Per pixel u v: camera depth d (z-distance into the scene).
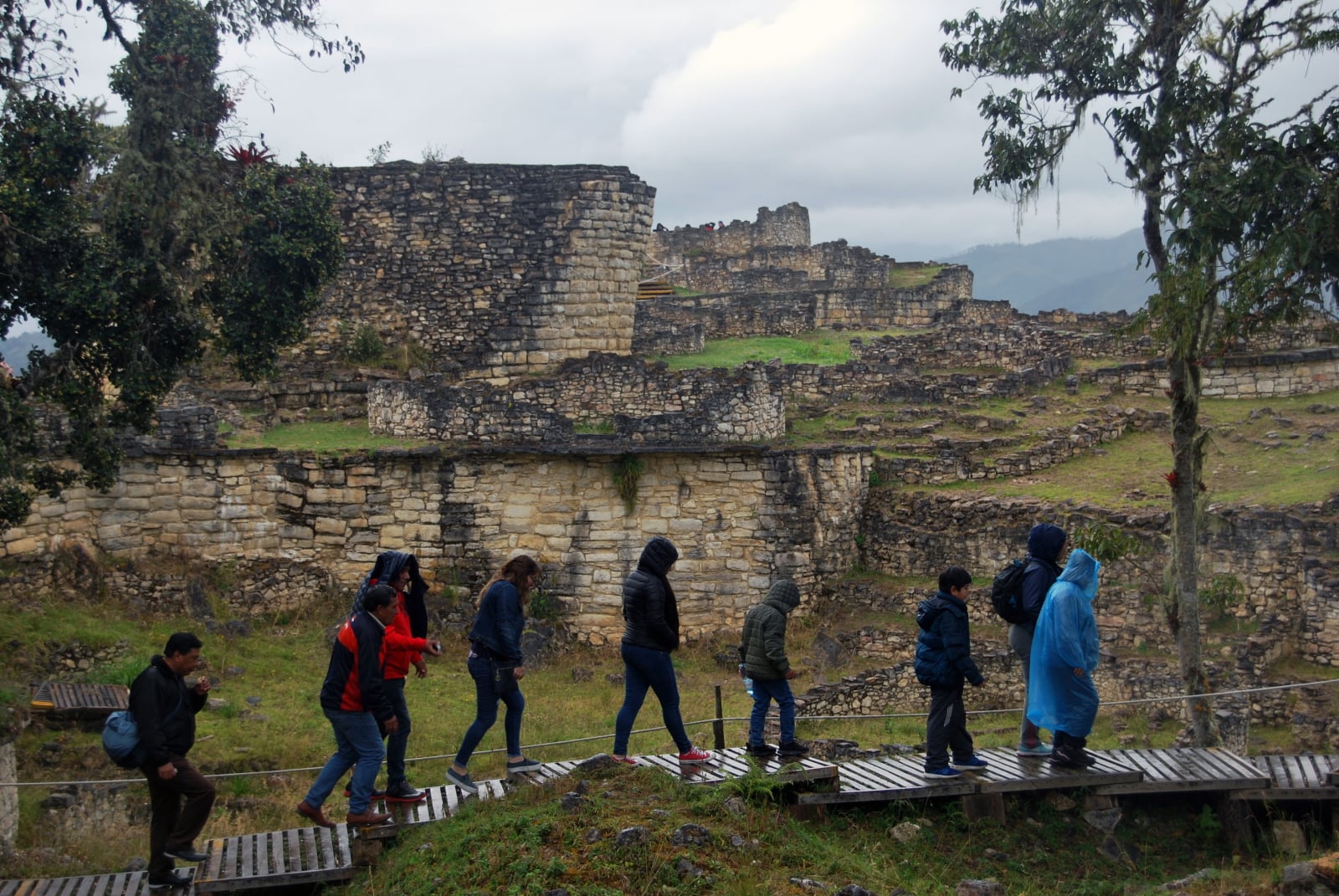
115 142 17.73
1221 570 20.55
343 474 22.50
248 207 19.97
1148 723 18.67
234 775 14.19
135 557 21.02
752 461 23.30
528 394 25.28
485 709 11.70
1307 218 14.00
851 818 11.27
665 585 11.66
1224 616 20.41
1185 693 15.67
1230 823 11.84
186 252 18.86
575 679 21.12
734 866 9.72
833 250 45.41
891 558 23.98
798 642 22.64
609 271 28.47
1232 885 10.16
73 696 16.34
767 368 29.22
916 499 24.20
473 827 10.44
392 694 11.55
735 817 10.44
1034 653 11.97
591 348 28.45
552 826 10.15
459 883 9.66
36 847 12.91
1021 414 28.06
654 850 9.75
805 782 11.19
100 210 17.77
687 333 32.28
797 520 23.31
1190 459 15.47
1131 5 15.58
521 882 9.43
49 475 17.48
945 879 10.51
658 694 11.55
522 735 17.50
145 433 19.72
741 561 23.25
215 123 19.06
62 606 19.27
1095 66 15.72
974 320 38.00
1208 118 15.20
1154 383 29.06
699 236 50.19
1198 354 15.36
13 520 16.75
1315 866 9.66
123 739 10.32
